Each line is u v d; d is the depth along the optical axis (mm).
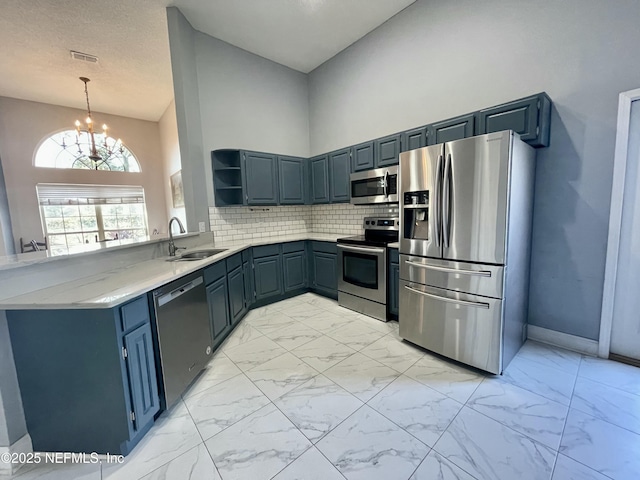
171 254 2496
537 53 2229
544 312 2361
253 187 3604
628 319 2027
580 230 2139
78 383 1348
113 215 5977
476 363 1976
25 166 4965
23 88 4520
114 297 1296
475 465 1267
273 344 2502
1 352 1303
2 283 1297
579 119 2080
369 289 3062
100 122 5789
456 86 2740
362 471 1257
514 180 1841
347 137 3945
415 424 1523
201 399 1790
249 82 3840
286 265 3707
